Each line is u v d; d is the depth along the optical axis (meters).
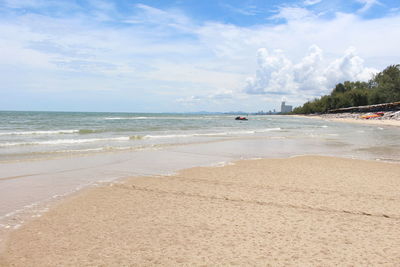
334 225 4.95
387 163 11.88
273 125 49.09
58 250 3.95
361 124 56.97
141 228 4.73
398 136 26.31
